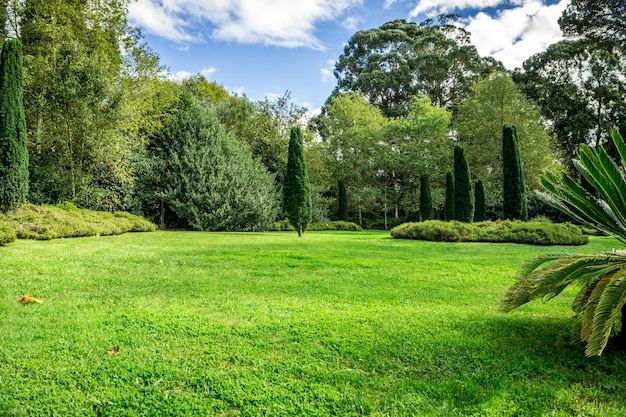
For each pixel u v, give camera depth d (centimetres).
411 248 998
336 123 2928
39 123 1349
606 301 228
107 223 1280
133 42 1644
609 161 291
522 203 1530
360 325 341
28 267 569
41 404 201
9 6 1270
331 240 1232
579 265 263
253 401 209
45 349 270
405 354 278
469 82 3384
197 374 238
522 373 249
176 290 467
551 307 419
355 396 215
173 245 958
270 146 2372
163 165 1716
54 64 1230
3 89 1005
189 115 1773
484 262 741
